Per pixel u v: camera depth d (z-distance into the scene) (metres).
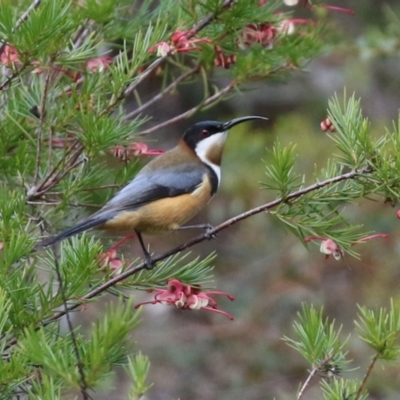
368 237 8.20
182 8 10.28
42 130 9.74
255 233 21.86
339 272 20.81
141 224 10.12
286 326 20.62
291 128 20.94
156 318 21.09
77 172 10.38
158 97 11.47
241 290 21.33
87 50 8.95
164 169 10.45
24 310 7.45
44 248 8.91
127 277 8.38
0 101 10.76
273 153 8.11
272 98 24.56
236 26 10.30
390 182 7.75
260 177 20.03
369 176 7.83
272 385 19.72
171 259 9.02
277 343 20.36
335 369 7.05
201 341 20.69
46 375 6.33
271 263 21.52
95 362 5.39
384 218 19.98
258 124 24.88
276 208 8.38
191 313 21.45
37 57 8.67
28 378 6.77
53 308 7.56
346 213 19.70
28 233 8.45
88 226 9.52
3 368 6.26
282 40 11.33
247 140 20.44
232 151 20.09
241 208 20.56
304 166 19.59
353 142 7.91
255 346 20.44
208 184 10.72
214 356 20.45
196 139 11.10
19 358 6.34
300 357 20.12
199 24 10.34
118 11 11.12
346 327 19.69
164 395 19.61
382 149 7.87
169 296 7.86
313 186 7.91
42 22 8.30
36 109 9.93
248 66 11.42
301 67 11.67
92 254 7.74
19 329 7.43
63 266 7.79
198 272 8.60
